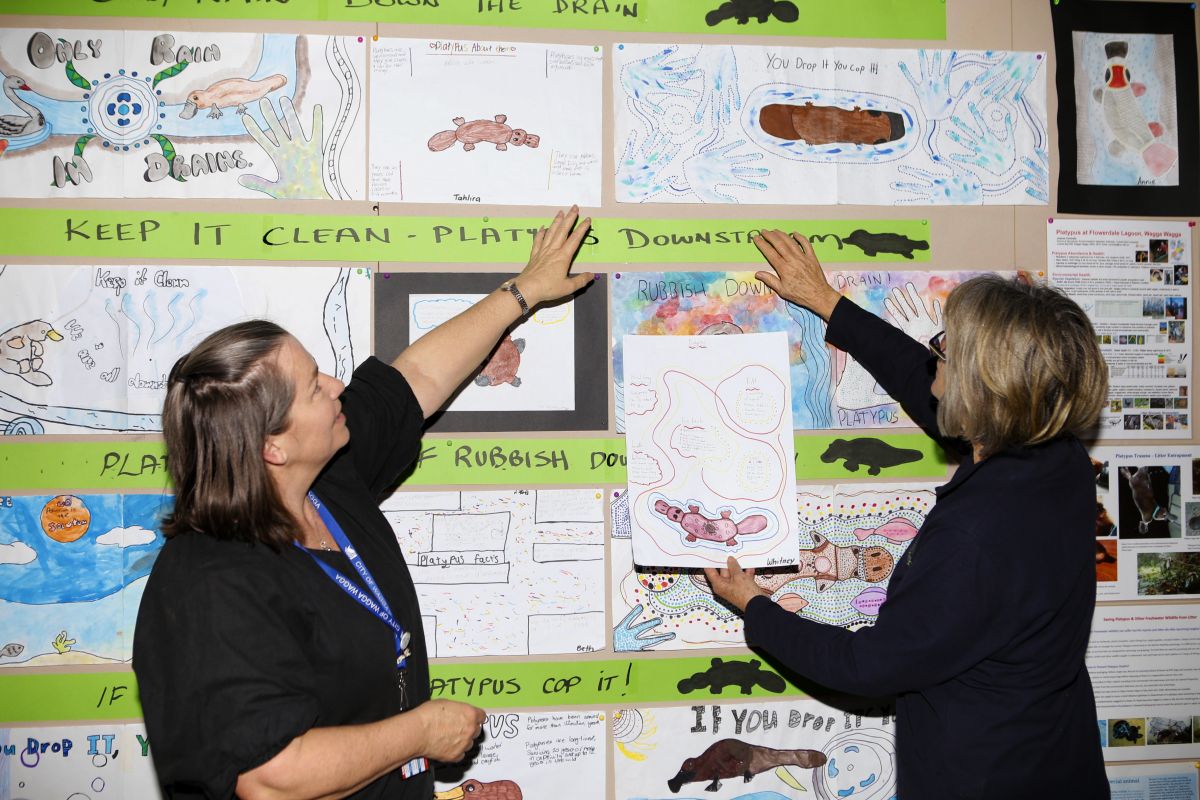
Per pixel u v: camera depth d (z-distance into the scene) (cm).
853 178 147
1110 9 152
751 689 144
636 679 142
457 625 140
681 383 139
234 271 138
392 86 140
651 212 144
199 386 89
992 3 150
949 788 104
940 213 148
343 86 140
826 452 146
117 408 136
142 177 137
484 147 141
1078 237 150
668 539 135
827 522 145
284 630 88
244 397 89
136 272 136
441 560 140
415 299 140
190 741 83
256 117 138
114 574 135
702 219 145
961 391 103
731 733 144
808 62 147
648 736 142
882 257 147
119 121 136
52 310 135
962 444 133
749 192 146
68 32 136
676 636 143
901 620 101
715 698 143
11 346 135
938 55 149
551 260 136
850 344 139
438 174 141
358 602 100
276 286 138
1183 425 152
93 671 135
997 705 102
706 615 143
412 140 140
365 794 98
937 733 106
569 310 142
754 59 146
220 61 138
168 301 137
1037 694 102
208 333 137
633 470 137
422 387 123
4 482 134
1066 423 101
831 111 147
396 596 107
